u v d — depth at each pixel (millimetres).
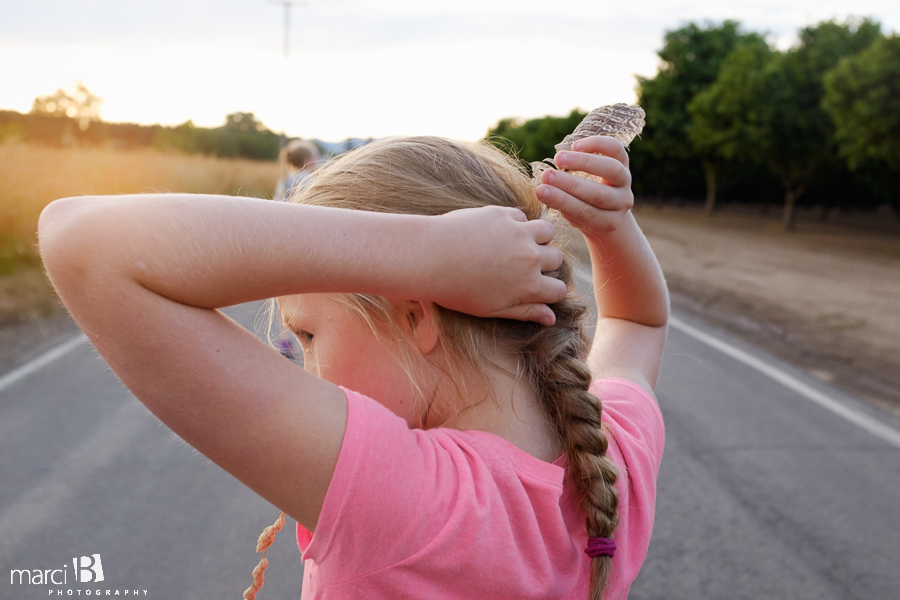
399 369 649
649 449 766
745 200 39938
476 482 582
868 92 15273
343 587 545
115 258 464
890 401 5070
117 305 467
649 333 894
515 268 547
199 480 3453
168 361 482
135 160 14945
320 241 493
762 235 20375
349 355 654
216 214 481
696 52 32812
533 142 43375
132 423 4211
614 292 873
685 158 34750
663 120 32594
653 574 2738
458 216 546
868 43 20141
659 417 825
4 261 8812
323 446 525
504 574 560
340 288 509
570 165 635
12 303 7371
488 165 701
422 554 541
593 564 616
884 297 9570
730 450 4004
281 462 518
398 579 542
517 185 709
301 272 490
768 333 7371
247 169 20609
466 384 646
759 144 21594
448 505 556
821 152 20984
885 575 2746
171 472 3539
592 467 633
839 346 6684
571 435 645
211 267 472
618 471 702
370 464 531
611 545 618
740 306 8828
